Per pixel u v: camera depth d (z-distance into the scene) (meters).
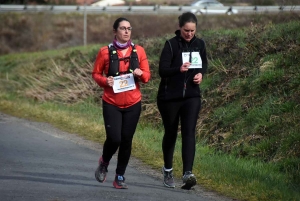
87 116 26.27
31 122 25.12
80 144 20.05
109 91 13.24
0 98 33.16
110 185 14.03
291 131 17.61
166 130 13.89
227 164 16.44
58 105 29.55
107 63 13.20
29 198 12.30
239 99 21.06
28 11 57.81
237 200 13.10
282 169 16.53
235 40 25.14
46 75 34.38
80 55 35.38
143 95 25.69
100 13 58.16
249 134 18.73
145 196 12.91
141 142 19.67
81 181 14.38
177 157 17.22
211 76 23.61
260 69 21.31
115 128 13.16
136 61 13.26
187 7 54.56
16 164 16.27
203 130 20.67
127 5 65.81
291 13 27.03
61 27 55.59
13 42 54.09
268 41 22.97
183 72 13.35
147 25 45.94
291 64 21.00
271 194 13.43
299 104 18.67
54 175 14.98
